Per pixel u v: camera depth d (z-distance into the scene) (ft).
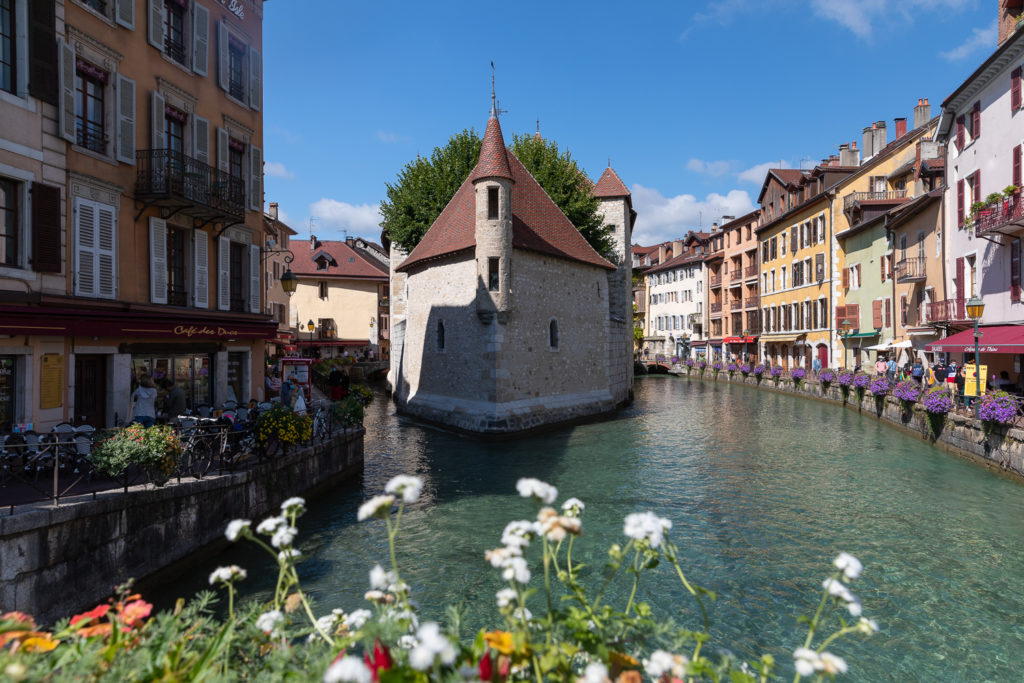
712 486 45.37
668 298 222.89
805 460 54.44
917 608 25.63
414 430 72.54
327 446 43.32
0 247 33.68
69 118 37.04
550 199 91.61
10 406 33.91
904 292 93.35
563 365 81.00
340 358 146.10
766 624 24.30
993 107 63.82
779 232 146.20
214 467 33.63
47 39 35.76
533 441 65.00
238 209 49.24
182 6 47.26
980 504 39.70
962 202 71.26
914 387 66.39
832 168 124.57
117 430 27.37
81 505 23.08
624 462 53.93
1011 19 65.10
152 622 8.86
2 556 20.13
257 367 56.49
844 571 8.72
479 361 69.82
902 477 47.24
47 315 34.76
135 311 41.37
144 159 42.60
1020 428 44.29
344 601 25.71
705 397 117.29
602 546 32.78
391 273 115.44
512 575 7.85
